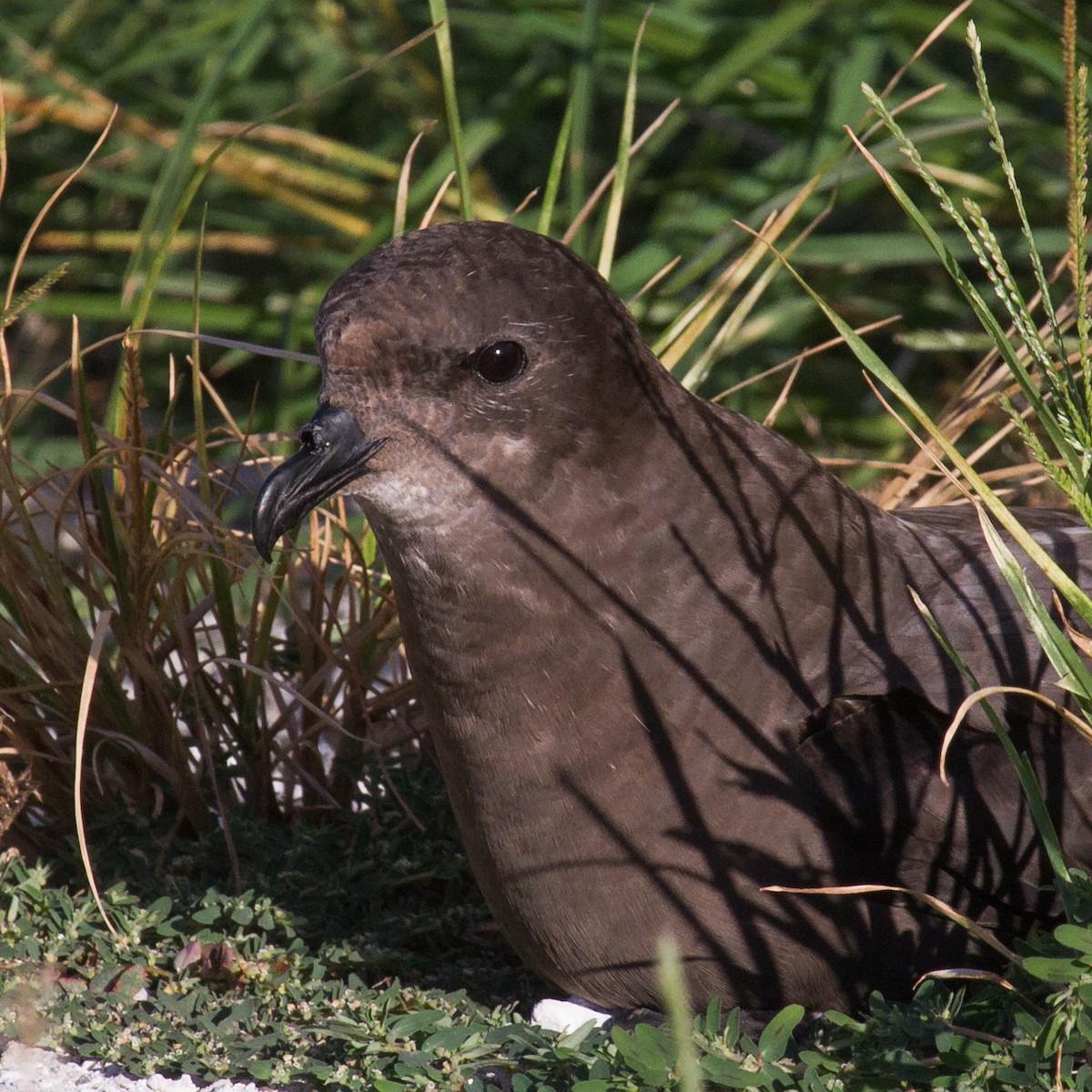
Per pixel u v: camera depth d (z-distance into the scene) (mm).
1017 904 5973
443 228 6000
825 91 10812
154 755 7262
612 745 5887
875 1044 5523
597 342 5941
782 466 6223
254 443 8461
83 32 13883
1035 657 6074
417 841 6984
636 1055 5324
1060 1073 5109
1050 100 11969
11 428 7270
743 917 5938
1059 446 5652
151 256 11727
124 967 6180
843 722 5902
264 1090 5594
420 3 13180
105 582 8234
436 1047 5586
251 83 13547
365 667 7793
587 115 9438
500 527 5887
